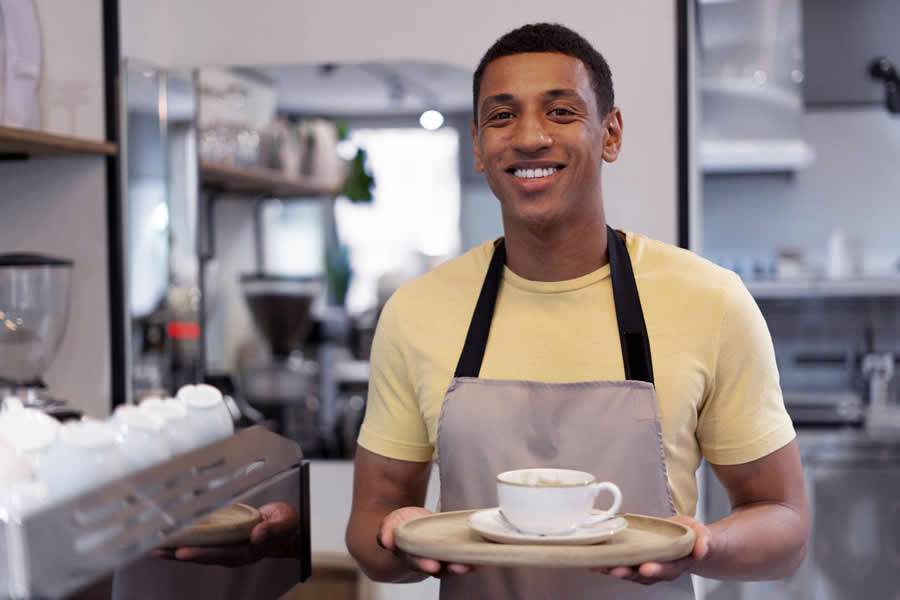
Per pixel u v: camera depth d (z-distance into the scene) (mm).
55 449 1026
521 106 1396
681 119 2711
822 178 4246
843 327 4137
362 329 3652
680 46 2701
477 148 1562
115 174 2697
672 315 1445
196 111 2949
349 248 3559
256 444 1260
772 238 4285
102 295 2717
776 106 3830
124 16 2730
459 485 1453
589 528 1194
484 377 1482
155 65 2902
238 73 2988
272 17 2924
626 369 1429
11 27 2279
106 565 883
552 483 1206
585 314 1481
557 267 1483
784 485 1446
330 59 2898
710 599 3402
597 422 1412
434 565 1178
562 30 1449
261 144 3166
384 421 1580
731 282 1480
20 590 877
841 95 4180
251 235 3477
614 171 2748
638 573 1122
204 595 1065
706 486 3236
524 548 1095
